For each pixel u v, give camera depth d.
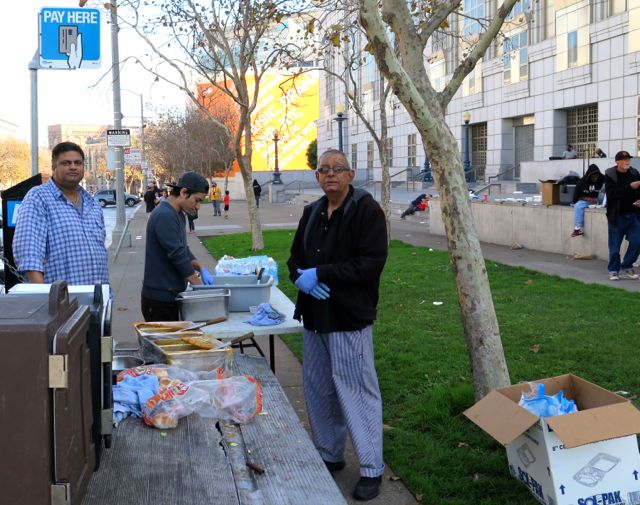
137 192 105.38
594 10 31.67
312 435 4.68
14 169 83.56
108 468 2.80
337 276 3.99
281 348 7.72
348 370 4.14
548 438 3.59
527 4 36.09
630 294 9.68
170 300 5.51
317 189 56.31
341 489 4.29
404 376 6.27
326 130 66.94
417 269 12.80
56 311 2.20
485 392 4.88
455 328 8.00
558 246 14.70
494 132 40.59
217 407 3.47
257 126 63.06
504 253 15.02
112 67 17.08
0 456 2.06
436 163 4.84
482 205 17.69
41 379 2.07
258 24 15.00
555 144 35.22
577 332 7.56
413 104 4.65
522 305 9.16
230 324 4.98
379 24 4.47
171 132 63.81
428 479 4.29
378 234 4.05
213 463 2.90
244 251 17.39
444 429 5.02
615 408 3.62
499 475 4.29
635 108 29.45
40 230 4.23
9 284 6.95
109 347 2.81
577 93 33.12
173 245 5.41
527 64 36.88
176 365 3.90
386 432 5.05
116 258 16.69
